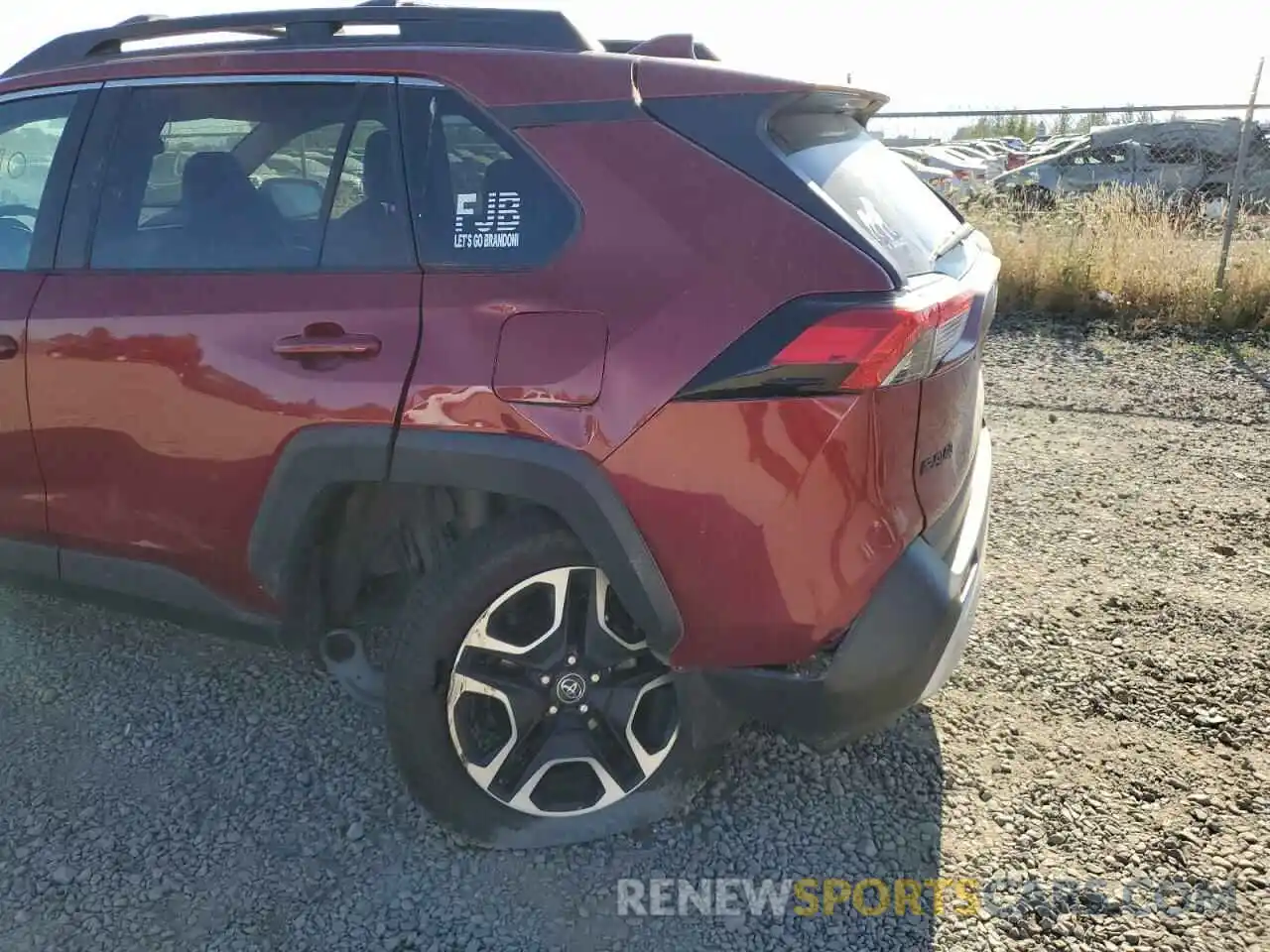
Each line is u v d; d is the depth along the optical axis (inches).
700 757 102.9
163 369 101.4
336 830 104.5
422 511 108.1
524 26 100.0
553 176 92.4
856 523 87.0
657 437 86.3
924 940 91.7
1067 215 363.6
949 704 125.4
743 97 91.0
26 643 137.3
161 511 105.7
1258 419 233.1
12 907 94.0
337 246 98.7
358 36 104.1
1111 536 171.9
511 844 101.2
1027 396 253.4
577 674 97.3
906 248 96.1
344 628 111.0
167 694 126.5
